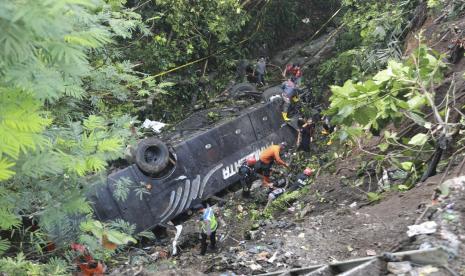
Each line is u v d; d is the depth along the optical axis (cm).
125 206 934
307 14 2066
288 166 1145
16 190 427
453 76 845
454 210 486
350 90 579
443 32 1096
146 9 1412
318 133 1355
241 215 1012
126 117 606
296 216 859
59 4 193
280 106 1302
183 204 1034
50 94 230
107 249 534
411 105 595
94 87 684
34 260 573
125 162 1021
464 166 661
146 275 509
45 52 230
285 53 1972
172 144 1085
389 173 838
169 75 1534
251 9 1783
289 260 607
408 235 479
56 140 402
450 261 382
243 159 1170
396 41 1208
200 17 1545
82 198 453
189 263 772
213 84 1666
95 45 244
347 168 964
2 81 223
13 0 196
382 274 348
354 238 613
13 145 228
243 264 630
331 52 1866
